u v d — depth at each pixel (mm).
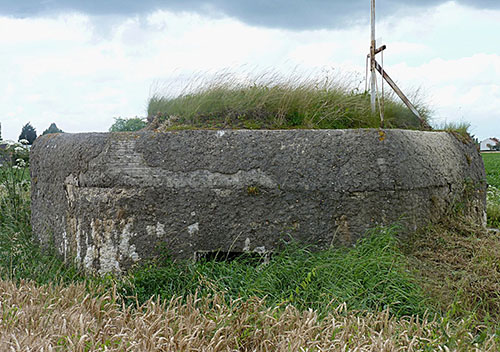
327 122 5660
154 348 3086
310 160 4723
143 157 4816
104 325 3514
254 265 4758
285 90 5867
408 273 4250
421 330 3385
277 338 3316
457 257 4742
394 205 4789
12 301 3965
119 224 4824
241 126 5508
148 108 6750
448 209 5547
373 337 3209
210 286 4277
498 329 3492
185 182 4754
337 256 4535
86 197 5023
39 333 3227
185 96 6285
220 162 4738
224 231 4754
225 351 3170
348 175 4707
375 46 5848
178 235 4777
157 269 4664
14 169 6957
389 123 6129
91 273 4980
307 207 4723
